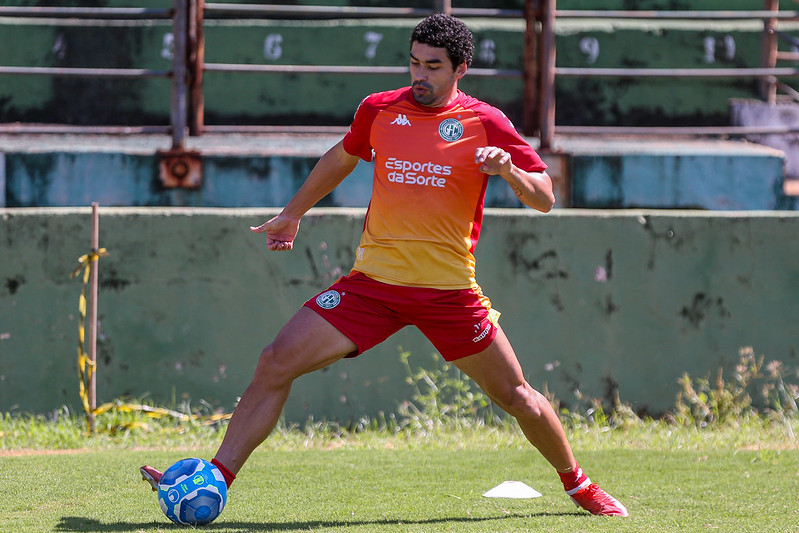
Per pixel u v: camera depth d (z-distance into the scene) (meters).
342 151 15.33
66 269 26.11
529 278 27.23
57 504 16.20
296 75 39.19
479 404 26.95
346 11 29.23
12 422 25.48
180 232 26.42
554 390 27.28
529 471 20.41
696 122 40.97
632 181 30.19
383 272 14.55
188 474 14.48
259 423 14.61
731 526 14.94
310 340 14.39
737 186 30.59
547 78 29.88
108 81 38.62
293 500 17.09
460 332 14.69
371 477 19.55
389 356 26.77
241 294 26.59
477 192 14.73
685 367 27.70
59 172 28.59
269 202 29.17
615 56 40.59
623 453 22.81
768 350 27.92
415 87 14.32
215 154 28.97
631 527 14.66
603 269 27.44
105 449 23.67
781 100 41.22
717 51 41.06
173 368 26.44
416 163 14.47
